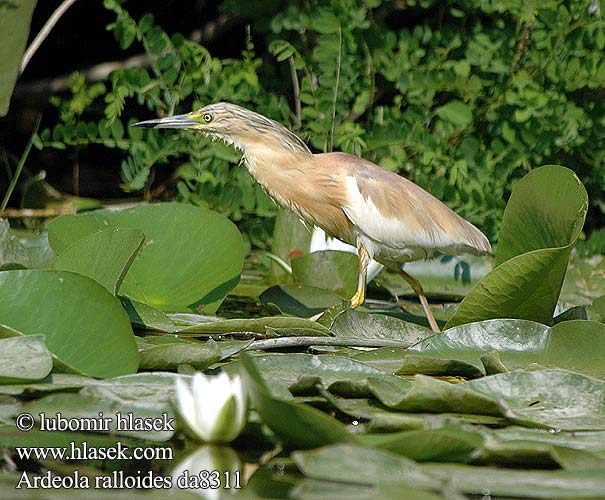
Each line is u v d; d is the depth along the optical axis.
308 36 16.28
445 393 6.04
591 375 7.38
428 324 10.59
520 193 9.18
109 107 13.73
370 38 14.96
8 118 17.36
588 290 12.70
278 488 5.07
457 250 10.73
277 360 7.21
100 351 6.95
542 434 5.79
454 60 15.51
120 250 8.46
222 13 17.20
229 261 10.25
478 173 14.20
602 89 15.20
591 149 14.70
